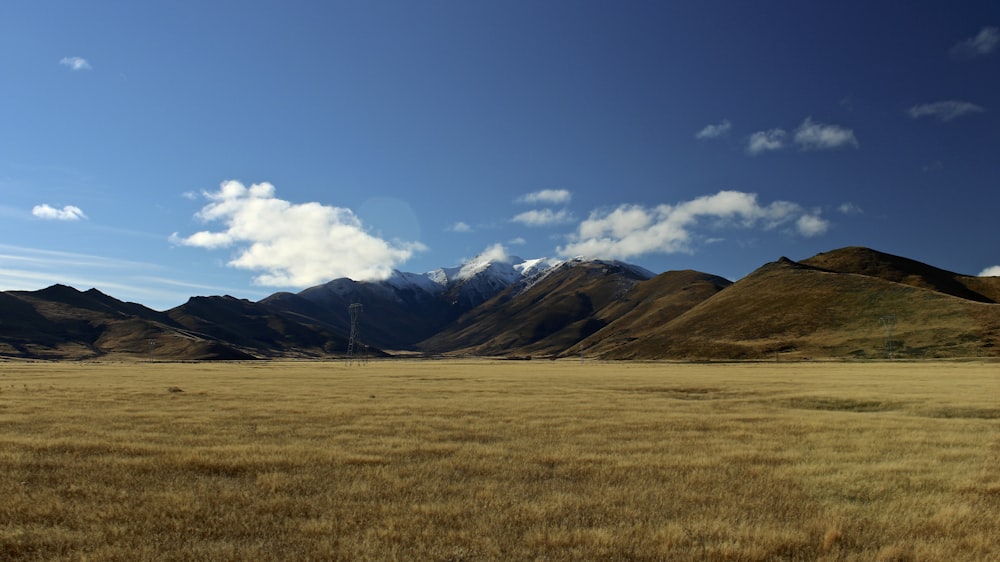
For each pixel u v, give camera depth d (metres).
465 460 18.86
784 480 16.50
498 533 11.65
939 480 16.58
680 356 181.00
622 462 18.59
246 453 19.48
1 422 26.84
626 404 38.06
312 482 15.90
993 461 19.53
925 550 10.75
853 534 11.82
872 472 17.52
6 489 14.80
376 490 15.04
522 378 75.38
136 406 34.88
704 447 21.67
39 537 11.23
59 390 47.53
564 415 31.42
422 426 26.66
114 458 18.62
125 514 12.80
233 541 11.17
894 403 38.94
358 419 29.28
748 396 46.19
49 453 19.45
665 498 14.48
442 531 11.70
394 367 139.00
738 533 11.67
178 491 14.88
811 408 39.56
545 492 15.04
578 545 11.05
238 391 48.47
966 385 54.59
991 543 11.33
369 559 10.15
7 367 113.12
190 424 26.91
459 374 90.44
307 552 10.58
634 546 10.95
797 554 10.76
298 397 42.62
